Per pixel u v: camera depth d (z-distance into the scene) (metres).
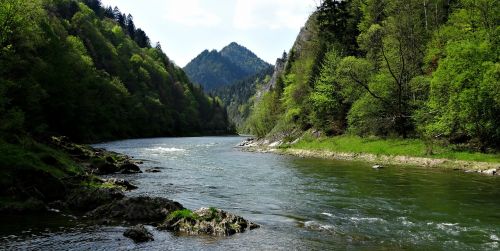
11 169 20.12
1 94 29.69
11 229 15.27
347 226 16.73
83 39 142.88
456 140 43.78
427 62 53.06
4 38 35.34
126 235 14.55
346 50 75.50
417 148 45.44
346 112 64.62
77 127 80.38
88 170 31.95
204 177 32.44
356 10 83.75
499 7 43.53
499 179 30.97
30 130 51.16
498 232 15.88
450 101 39.41
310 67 79.12
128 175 33.09
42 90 57.22
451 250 13.63
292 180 30.78
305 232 15.74
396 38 55.06
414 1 58.50
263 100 113.62
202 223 15.84
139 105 136.25
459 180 30.45
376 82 55.44
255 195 24.17
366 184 28.56
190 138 133.75
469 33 45.81
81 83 83.38
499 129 38.25
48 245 13.37
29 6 40.19
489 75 36.25
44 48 69.94
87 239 14.17
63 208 19.17
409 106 53.69
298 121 76.06
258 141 85.19
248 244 14.02
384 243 14.36
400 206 20.86
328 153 55.50
